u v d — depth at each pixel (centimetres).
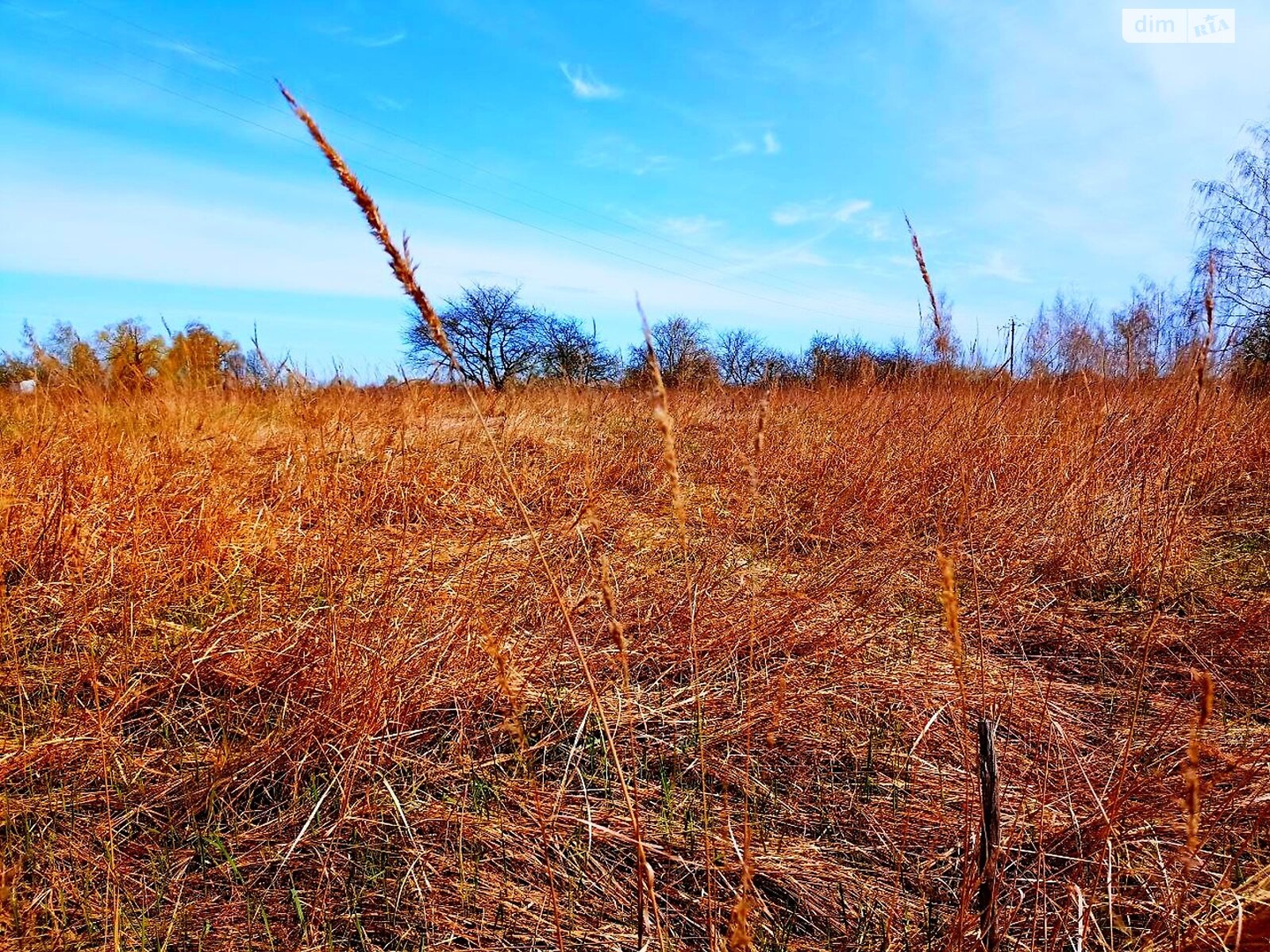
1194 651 292
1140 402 552
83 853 197
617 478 539
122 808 214
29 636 281
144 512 351
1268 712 256
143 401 544
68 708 248
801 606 318
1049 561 397
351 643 260
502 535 409
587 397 830
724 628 310
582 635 305
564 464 538
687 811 219
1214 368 512
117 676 261
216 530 349
